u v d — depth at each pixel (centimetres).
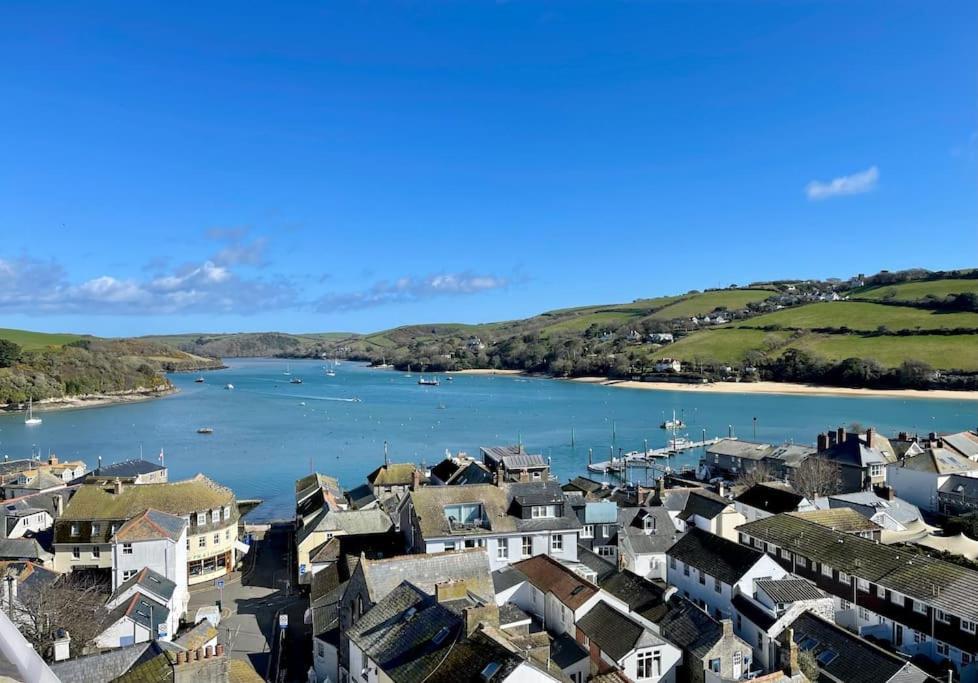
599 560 7769
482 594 5578
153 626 6291
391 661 4262
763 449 16312
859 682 5141
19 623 5516
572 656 5656
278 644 6762
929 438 15238
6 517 9762
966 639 5678
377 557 7688
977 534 10019
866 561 6894
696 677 5419
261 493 15250
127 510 8438
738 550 7100
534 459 12050
